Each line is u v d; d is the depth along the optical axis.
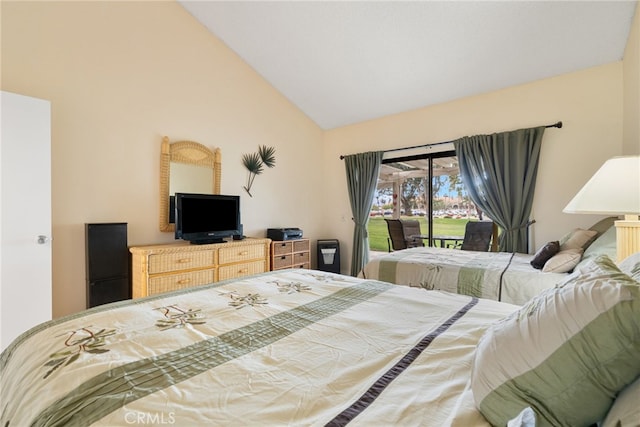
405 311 1.23
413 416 0.61
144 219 3.02
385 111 4.39
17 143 2.08
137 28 2.96
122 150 2.86
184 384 0.70
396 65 3.45
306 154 4.91
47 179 2.20
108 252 2.64
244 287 1.57
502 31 2.78
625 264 1.00
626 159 1.37
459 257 2.87
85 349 0.86
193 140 3.42
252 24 3.36
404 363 0.82
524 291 2.06
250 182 4.06
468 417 0.61
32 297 2.12
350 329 1.04
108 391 0.67
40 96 2.39
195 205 3.15
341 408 0.63
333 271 4.62
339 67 3.69
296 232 4.21
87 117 2.64
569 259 2.08
